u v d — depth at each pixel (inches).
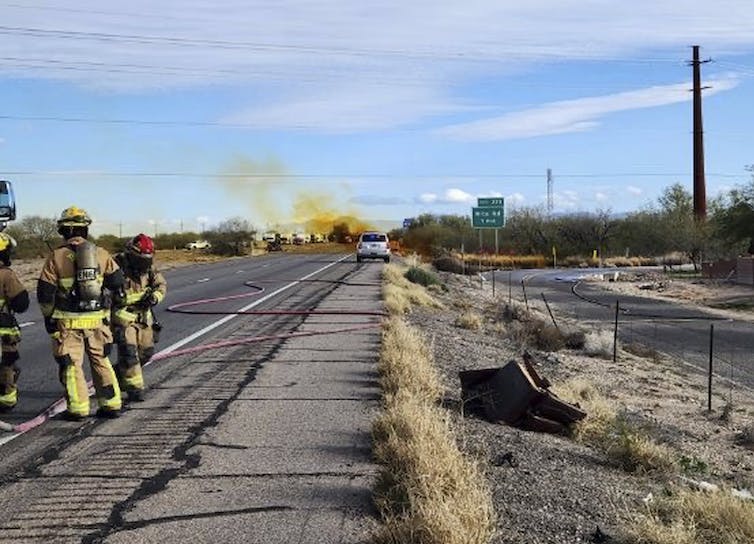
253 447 279.6
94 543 195.6
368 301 876.0
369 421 317.1
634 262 3282.5
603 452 349.4
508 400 369.4
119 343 344.2
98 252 313.3
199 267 1813.5
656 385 672.4
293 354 490.3
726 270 2206.0
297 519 212.2
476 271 2517.2
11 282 320.8
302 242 4325.8
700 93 3203.7
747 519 242.2
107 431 298.7
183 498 227.3
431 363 473.1
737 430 506.9
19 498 226.2
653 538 219.6
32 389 378.6
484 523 200.7
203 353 492.4
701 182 3198.8
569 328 946.7
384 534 195.8
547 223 3597.4
